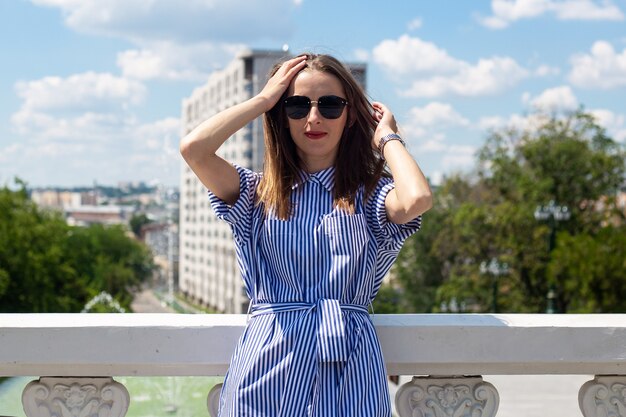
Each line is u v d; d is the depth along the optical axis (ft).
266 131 8.75
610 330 8.94
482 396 9.09
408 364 8.99
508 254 115.65
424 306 138.31
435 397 9.09
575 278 93.20
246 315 9.11
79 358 8.53
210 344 8.71
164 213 492.54
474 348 8.88
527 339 8.91
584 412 9.25
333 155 8.71
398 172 8.08
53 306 130.93
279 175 8.34
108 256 249.55
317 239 8.11
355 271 8.16
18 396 14.16
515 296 113.70
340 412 7.79
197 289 329.72
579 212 120.98
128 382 31.94
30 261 127.03
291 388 7.78
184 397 29.91
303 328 7.89
